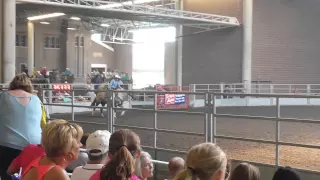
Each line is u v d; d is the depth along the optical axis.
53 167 2.92
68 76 34.47
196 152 2.46
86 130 13.12
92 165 3.55
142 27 46.75
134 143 3.46
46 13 33.78
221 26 34.91
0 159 4.79
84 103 24.45
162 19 32.56
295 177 3.51
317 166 8.06
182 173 2.48
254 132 13.31
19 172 4.42
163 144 10.60
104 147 3.56
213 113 7.30
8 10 22.62
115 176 2.79
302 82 35.91
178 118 18.17
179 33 39.16
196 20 32.47
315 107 26.53
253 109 24.64
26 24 46.53
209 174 2.40
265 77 34.66
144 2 35.03
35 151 4.34
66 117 18.56
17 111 4.74
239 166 3.33
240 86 34.16
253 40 34.25
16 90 4.88
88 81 39.44
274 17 34.91
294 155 9.25
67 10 28.19
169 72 48.91
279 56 35.12
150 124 15.73
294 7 35.56
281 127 14.87
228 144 10.74
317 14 36.38
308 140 11.62
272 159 8.75
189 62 38.50
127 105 22.31
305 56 36.00
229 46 35.22
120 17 32.22
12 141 4.69
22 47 47.12
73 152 3.09
